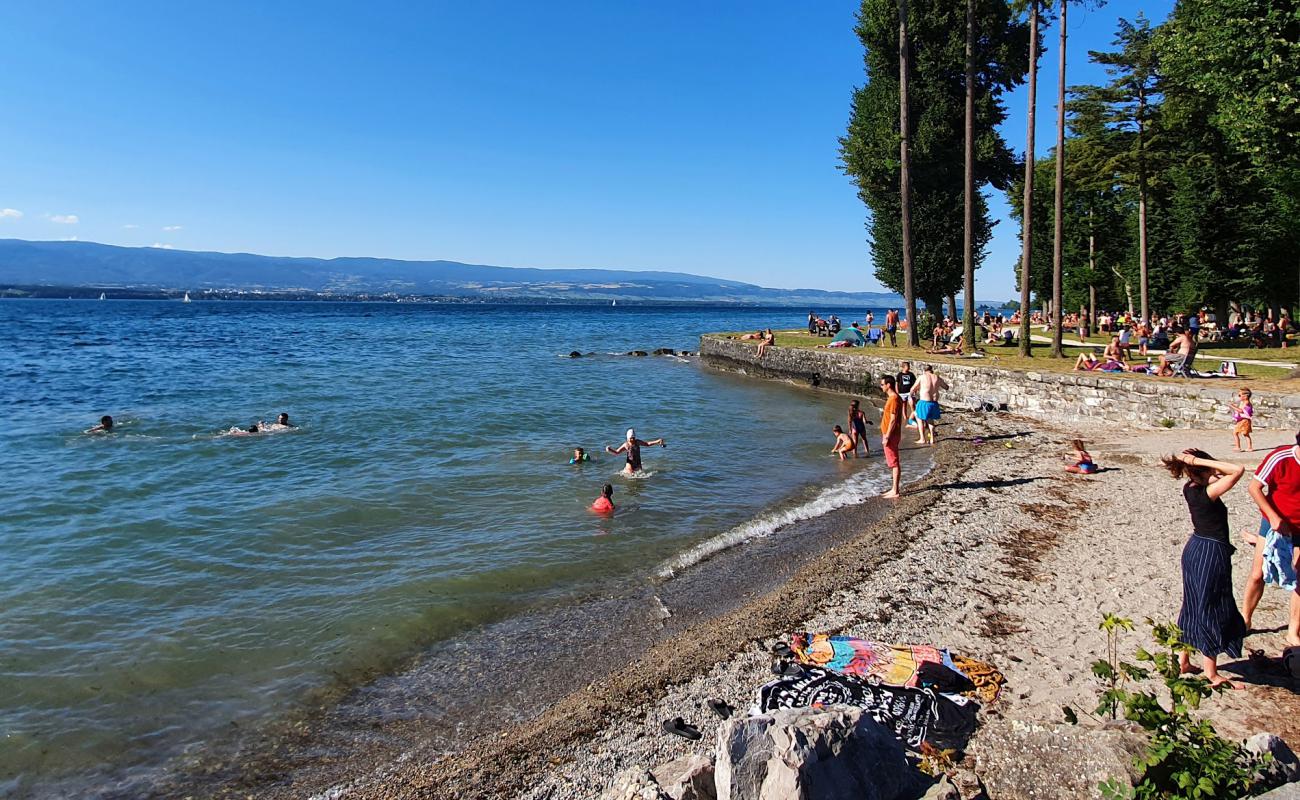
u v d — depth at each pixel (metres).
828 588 8.91
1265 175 23.58
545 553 10.70
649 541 11.28
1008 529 11.12
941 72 35.69
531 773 5.59
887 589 8.79
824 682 5.87
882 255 40.03
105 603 8.85
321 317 115.56
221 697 6.85
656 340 72.44
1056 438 18.88
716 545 11.08
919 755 5.05
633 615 8.60
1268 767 4.14
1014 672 6.50
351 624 8.34
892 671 6.30
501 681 7.13
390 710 6.64
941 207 37.00
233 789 5.58
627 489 14.41
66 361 40.22
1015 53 34.78
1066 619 7.67
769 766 4.13
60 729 6.29
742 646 7.48
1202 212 32.09
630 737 6.00
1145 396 19.47
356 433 19.98
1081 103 30.84
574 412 24.36
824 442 19.89
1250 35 18.38
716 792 4.35
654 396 29.44
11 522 11.98
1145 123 29.73
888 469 16.44
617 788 4.61
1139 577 8.77
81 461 16.53
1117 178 31.16
